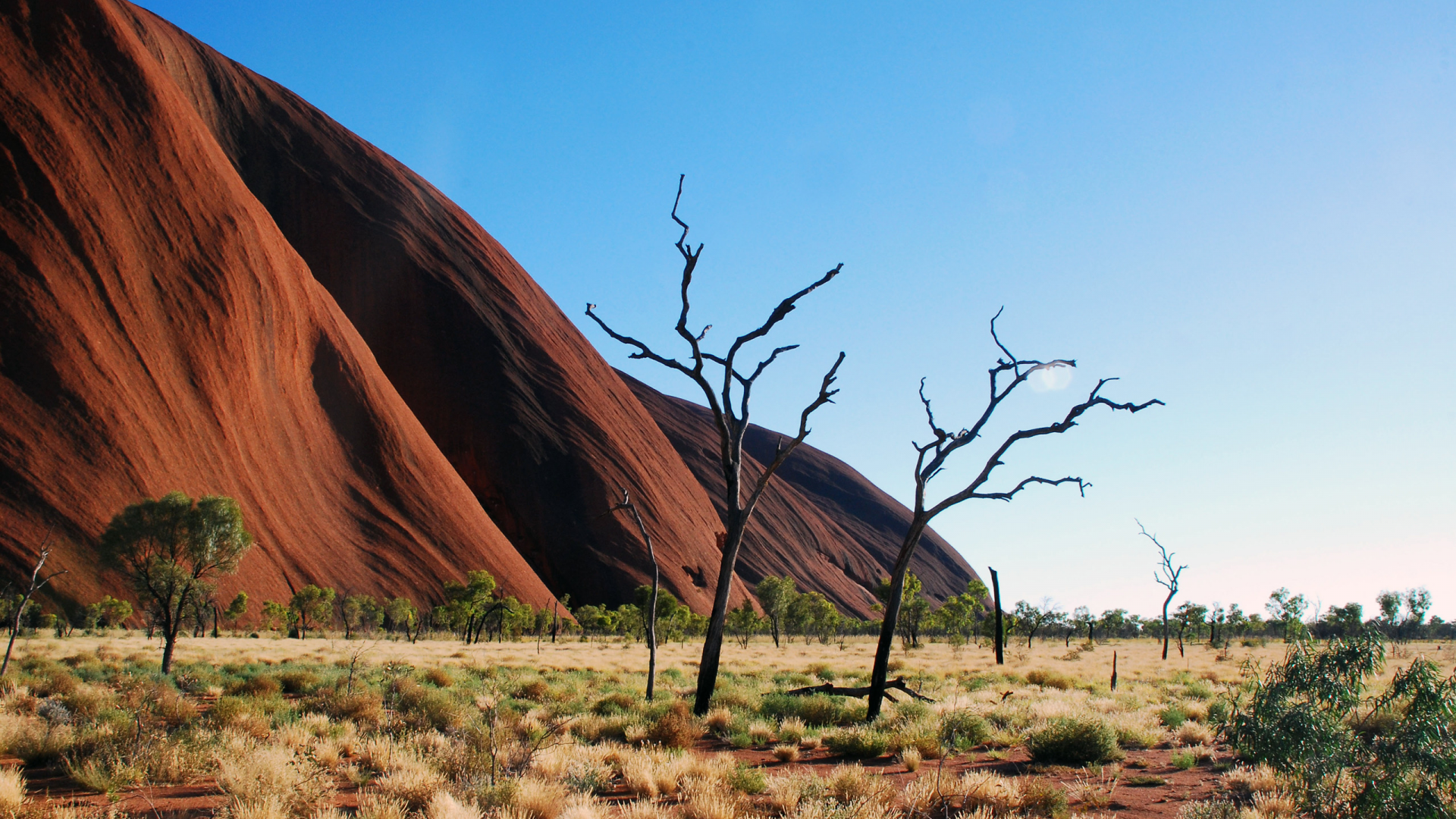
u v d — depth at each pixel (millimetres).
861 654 52812
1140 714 15977
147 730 10234
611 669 33562
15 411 68438
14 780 7406
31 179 80875
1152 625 114812
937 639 97812
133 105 94438
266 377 93625
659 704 16391
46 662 23906
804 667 36344
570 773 9336
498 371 152250
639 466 156625
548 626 92938
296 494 88750
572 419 153750
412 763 9406
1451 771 6625
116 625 58125
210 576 31500
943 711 15695
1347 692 7375
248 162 158250
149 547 29297
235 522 30469
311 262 154125
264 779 7875
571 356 172375
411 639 69000
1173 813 8609
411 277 156250
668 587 136750
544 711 15758
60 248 79250
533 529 136500
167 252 88188
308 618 72625
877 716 16031
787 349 17625
